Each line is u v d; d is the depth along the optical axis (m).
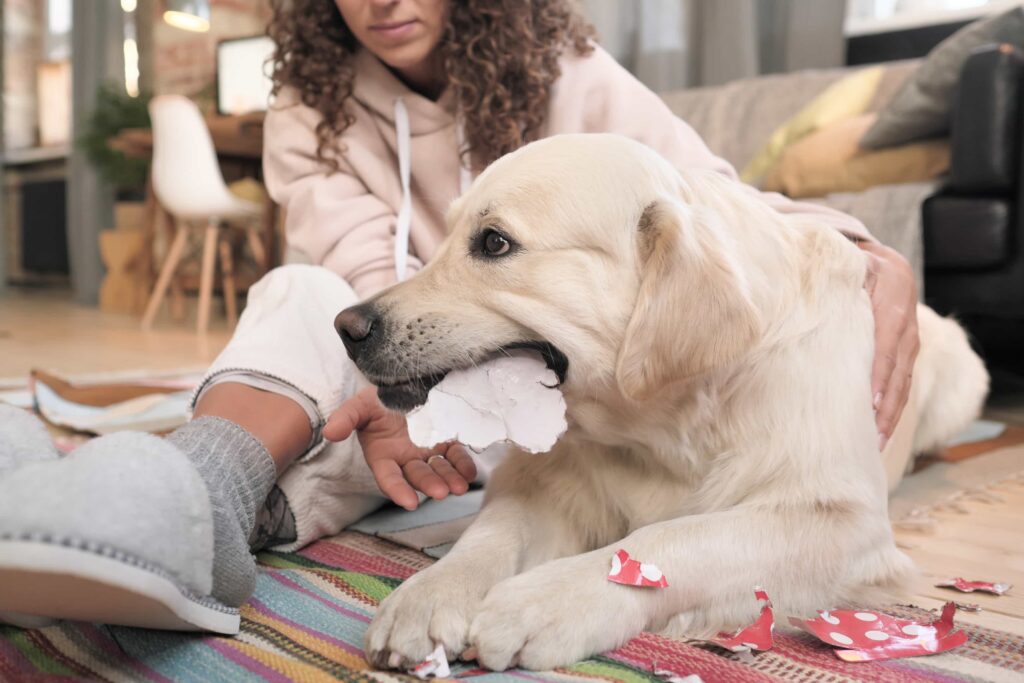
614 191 1.09
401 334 1.10
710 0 4.25
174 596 0.84
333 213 1.77
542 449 1.04
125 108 6.82
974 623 1.08
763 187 3.44
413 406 1.12
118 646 0.94
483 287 1.11
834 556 1.07
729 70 4.21
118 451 0.84
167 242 6.03
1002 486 1.85
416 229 1.78
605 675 0.87
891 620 1.03
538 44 1.71
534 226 1.08
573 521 1.23
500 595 0.92
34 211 9.04
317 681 0.85
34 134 9.37
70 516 0.76
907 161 2.97
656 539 1.00
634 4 4.54
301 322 1.32
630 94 1.78
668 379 1.03
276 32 1.88
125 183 7.04
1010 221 2.67
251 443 1.10
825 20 3.99
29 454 1.00
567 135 1.17
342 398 1.29
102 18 7.56
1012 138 2.64
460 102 1.72
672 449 1.14
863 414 1.16
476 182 1.20
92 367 3.50
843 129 3.20
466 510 1.57
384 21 1.64
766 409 1.11
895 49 3.98
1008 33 2.81
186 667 0.89
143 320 5.43
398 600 0.92
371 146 1.86
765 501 1.08
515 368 1.09
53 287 9.44
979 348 3.32
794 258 1.18
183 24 6.77
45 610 0.85
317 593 1.12
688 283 1.02
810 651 0.97
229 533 0.95
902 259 1.48
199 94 6.48
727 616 1.00
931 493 1.77
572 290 1.07
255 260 6.38
